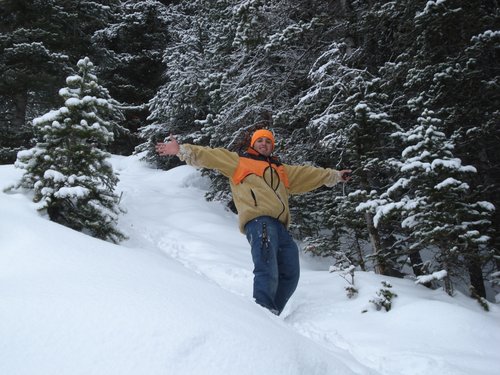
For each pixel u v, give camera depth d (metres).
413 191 5.50
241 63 9.49
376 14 7.07
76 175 5.63
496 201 6.29
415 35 6.77
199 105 11.52
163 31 17.11
